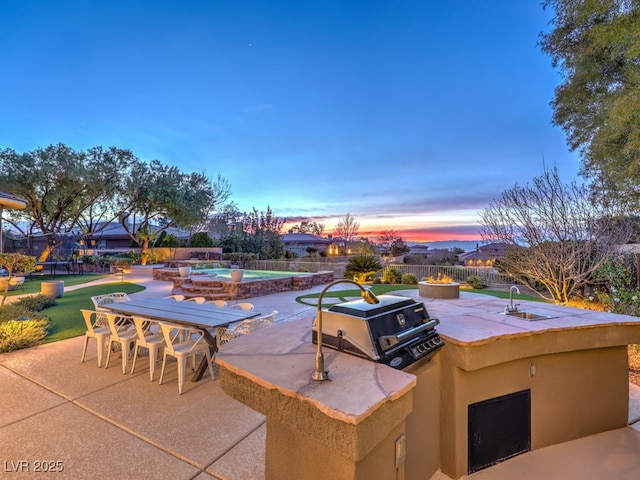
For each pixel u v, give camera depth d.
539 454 2.26
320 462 1.34
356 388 1.32
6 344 4.48
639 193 6.00
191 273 12.45
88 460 2.24
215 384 3.52
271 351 1.78
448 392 2.03
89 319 4.10
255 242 23.28
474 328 2.24
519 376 2.24
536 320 2.51
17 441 2.46
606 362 2.57
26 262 6.46
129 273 16.08
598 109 6.36
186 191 22.58
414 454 1.82
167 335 3.48
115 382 3.54
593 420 2.53
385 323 1.73
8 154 17.25
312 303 8.34
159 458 2.27
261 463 2.23
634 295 5.55
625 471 2.10
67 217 20.12
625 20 4.64
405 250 26.59
